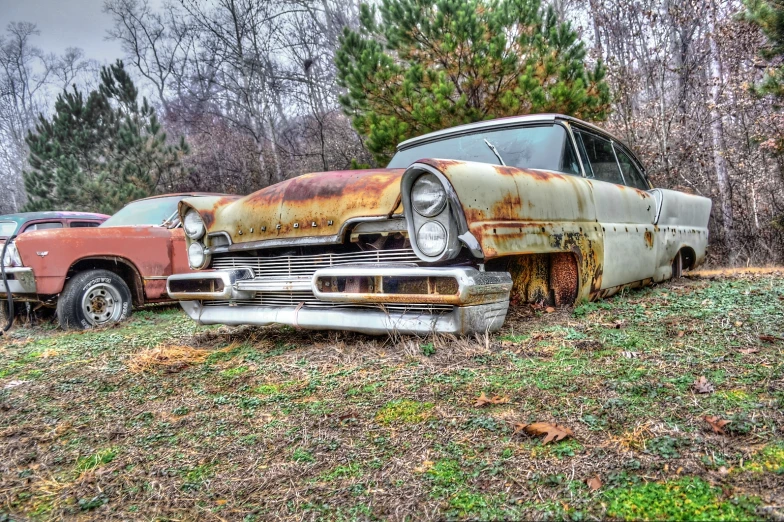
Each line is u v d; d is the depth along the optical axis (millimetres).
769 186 10078
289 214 3207
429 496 1529
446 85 8133
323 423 2107
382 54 8797
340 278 2908
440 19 8297
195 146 20844
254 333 3938
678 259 5410
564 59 8820
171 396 2691
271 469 1793
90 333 5438
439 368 2576
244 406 2408
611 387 2172
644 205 4602
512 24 8953
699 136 11406
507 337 3000
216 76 26094
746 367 2303
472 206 2672
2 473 1972
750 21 8031
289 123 24641
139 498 1709
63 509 1680
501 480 1572
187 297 3748
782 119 8539
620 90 11453
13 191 34938
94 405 2662
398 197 2848
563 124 3984
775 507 1308
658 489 1445
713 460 1554
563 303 3615
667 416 1863
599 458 1628
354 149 16203
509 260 3559
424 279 2641
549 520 1362
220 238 3668
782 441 1628
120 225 6988
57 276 5777
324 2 23172
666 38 11742
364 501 1542
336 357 2979
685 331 2980
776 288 4289
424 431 1941
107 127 15828
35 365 3779
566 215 3406
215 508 1600
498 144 4059
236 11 20766
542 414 1973
